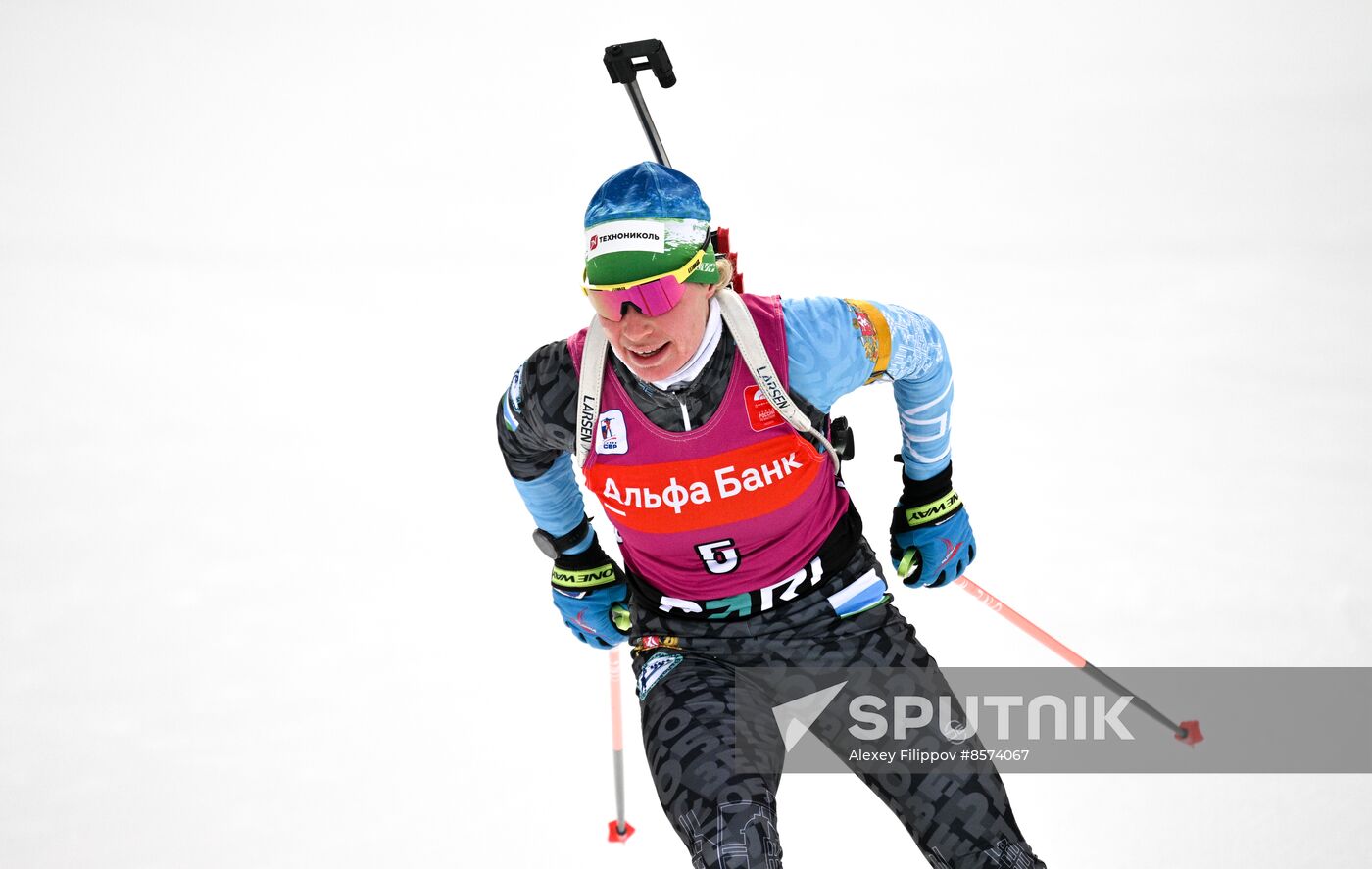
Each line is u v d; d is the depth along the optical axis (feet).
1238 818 46.32
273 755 54.34
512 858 47.16
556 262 138.62
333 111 212.02
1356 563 65.36
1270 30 230.07
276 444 92.32
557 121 199.11
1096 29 235.40
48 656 63.36
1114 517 72.08
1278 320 106.22
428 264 140.36
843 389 32.76
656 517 32.91
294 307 127.24
